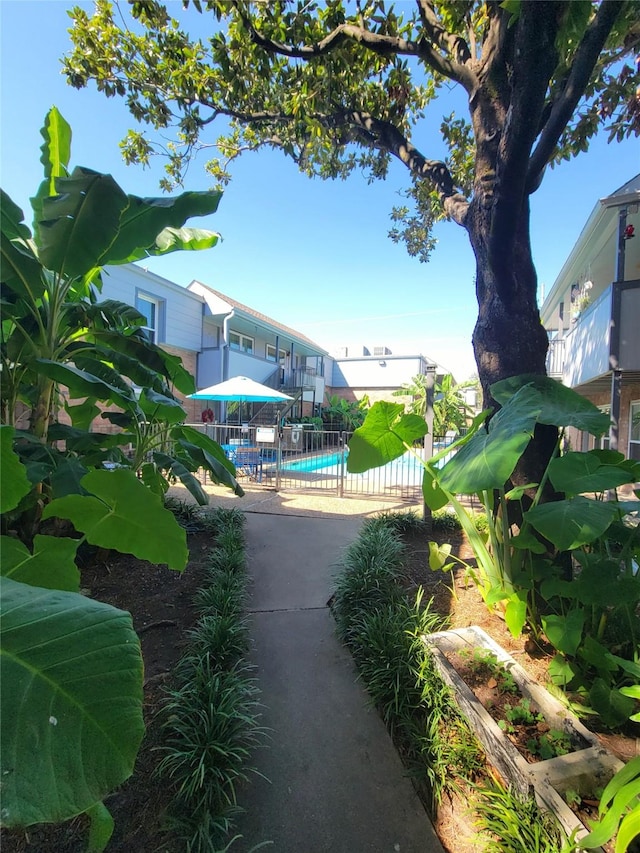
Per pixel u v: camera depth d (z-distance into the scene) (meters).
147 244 2.87
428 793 1.70
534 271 3.03
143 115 4.79
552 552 2.70
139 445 3.75
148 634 2.65
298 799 1.65
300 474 9.82
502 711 1.87
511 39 2.71
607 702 1.72
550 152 2.80
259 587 3.53
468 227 3.30
